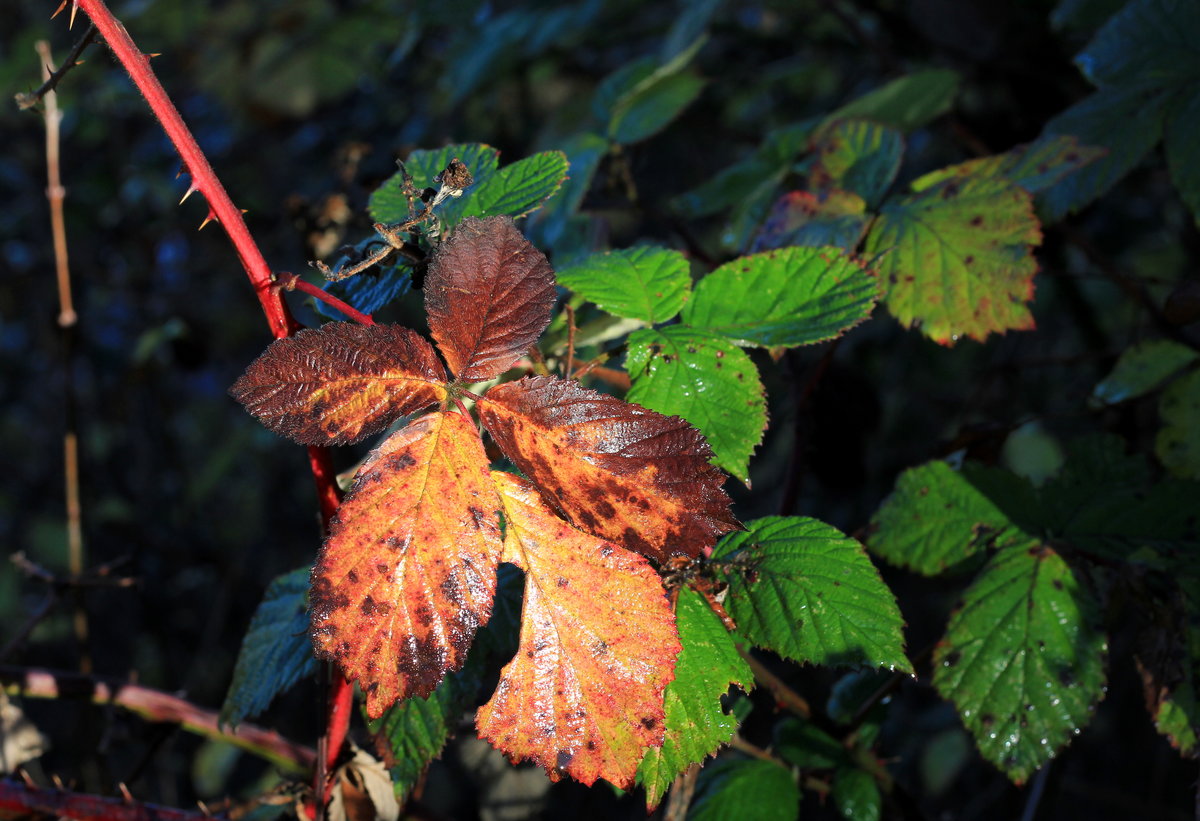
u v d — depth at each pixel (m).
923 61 1.03
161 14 1.42
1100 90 0.61
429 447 0.36
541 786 0.56
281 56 1.36
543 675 0.36
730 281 0.44
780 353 0.43
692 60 1.11
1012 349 1.20
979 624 0.47
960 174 0.52
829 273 0.43
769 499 1.14
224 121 1.59
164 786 1.21
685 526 0.37
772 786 0.51
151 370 1.55
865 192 0.52
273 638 0.49
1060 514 0.49
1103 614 0.47
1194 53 0.59
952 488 0.50
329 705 0.45
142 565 1.55
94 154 1.66
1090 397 0.62
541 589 0.36
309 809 0.47
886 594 0.40
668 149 1.21
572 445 0.37
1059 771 0.60
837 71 1.34
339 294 0.44
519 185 0.43
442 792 0.78
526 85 1.31
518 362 0.38
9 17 1.63
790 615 0.40
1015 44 0.97
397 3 1.36
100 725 0.87
